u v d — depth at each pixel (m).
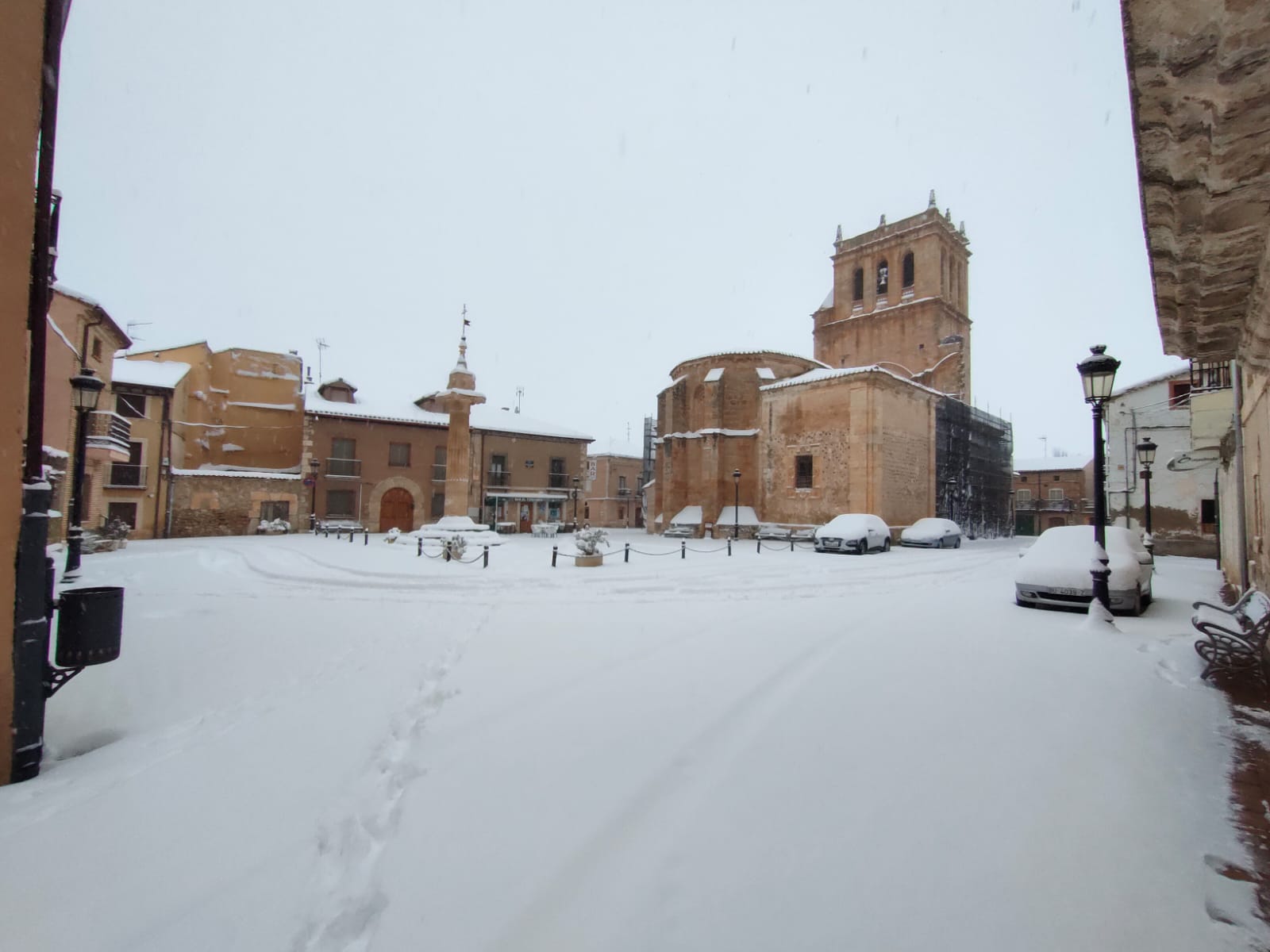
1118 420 22.50
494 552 18.84
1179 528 21.14
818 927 2.17
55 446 17.27
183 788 3.42
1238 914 2.21
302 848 2.84
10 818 3.10
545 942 2.14
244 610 8.63
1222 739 3.90
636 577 13.51
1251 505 9.31
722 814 2.98
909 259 40.88
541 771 3.53
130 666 5.57
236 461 32.75
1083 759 3.58
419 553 17.72
